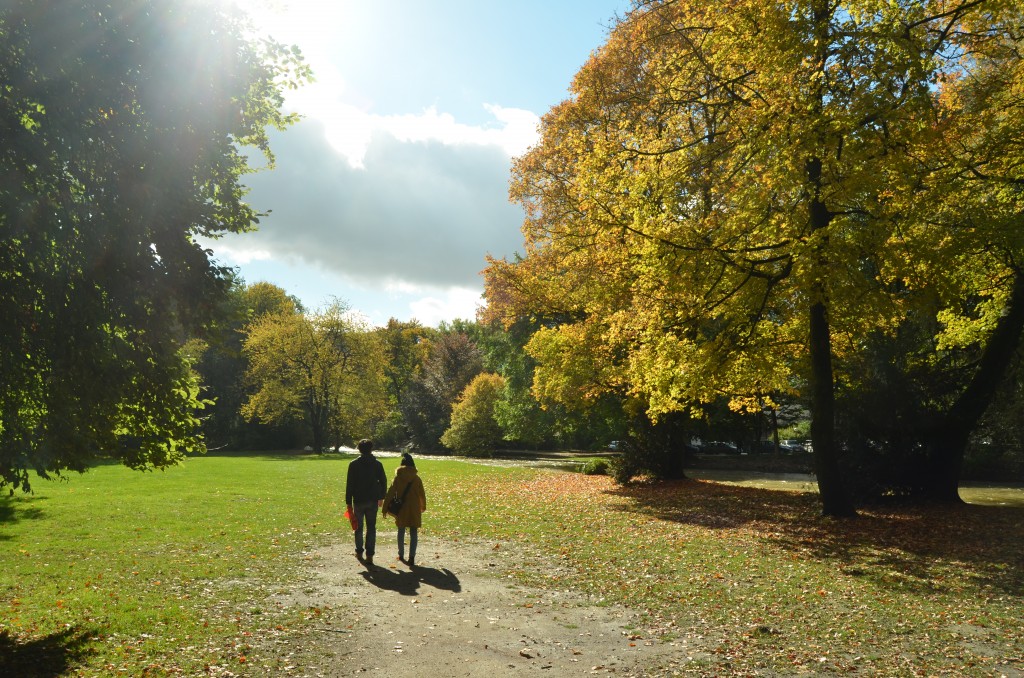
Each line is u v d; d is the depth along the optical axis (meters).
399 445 67.50
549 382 24.48
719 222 14.49
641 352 16.66
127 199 6.77
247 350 55.69
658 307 15.58
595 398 24.89
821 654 6.72
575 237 18.86
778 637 7.23
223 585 9.13
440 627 7.48
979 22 13.78
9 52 6.26
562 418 37.97
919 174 12.53
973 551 11.63
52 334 6.50
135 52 6.73
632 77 20.28
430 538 13.20
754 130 13.11
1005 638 7.18
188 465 30.28
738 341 15.12
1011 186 14.64
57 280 6.60
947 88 14.97
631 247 14.42
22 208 6.09
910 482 17.12
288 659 6.36
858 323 14.05
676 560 11.15
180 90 6.95
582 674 6.15
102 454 7.45
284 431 60.50
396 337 83.38
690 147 15.39
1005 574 10.01
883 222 12.16
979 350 19.59
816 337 15.40
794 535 13.34
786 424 45.03
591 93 20.58
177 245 7.25
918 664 6.43
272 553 11.38
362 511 10.90
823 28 12.19
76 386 6.57
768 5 12.45
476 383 51.34
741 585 9.48
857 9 12.35
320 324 54.59
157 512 15.59
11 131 6.35
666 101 16.98
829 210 13.30
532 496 20.69
